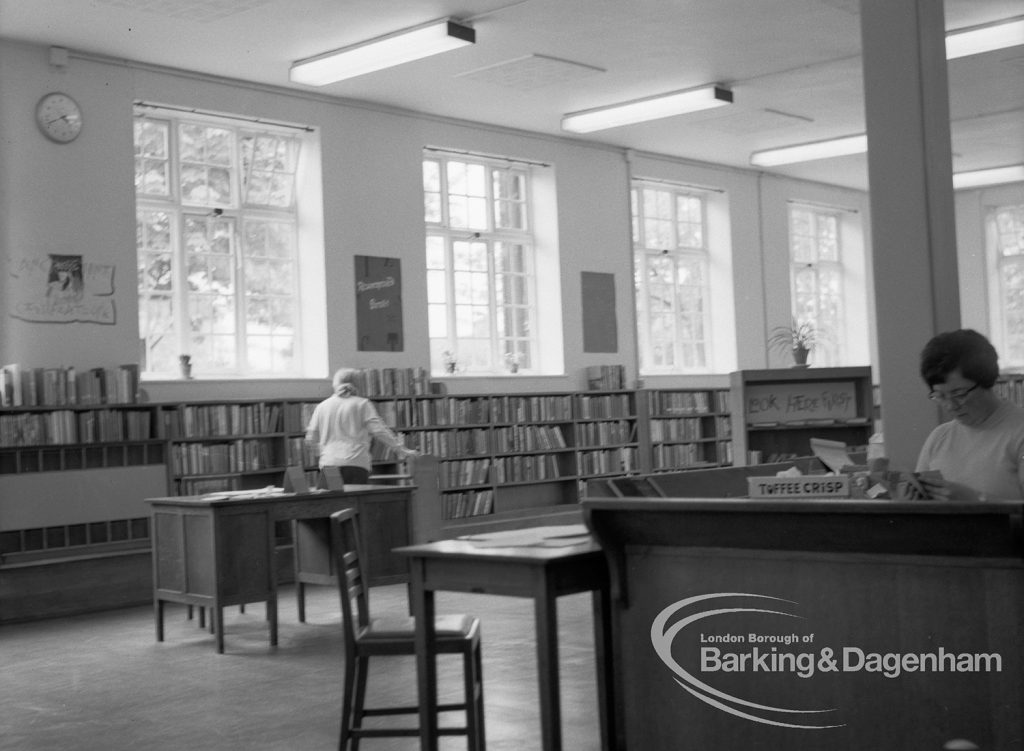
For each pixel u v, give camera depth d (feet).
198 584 23.70
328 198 37.45
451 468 39.52
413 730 13.93
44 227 30.68
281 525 34.47
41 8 28.30
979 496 9.75
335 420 29.63
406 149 39.68
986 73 39.19
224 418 33.19
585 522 10.56
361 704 14.39
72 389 29.66
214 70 34.22
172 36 31.01
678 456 47.65
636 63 35.86
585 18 31.53
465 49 33.76
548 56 34.73
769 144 47.98
